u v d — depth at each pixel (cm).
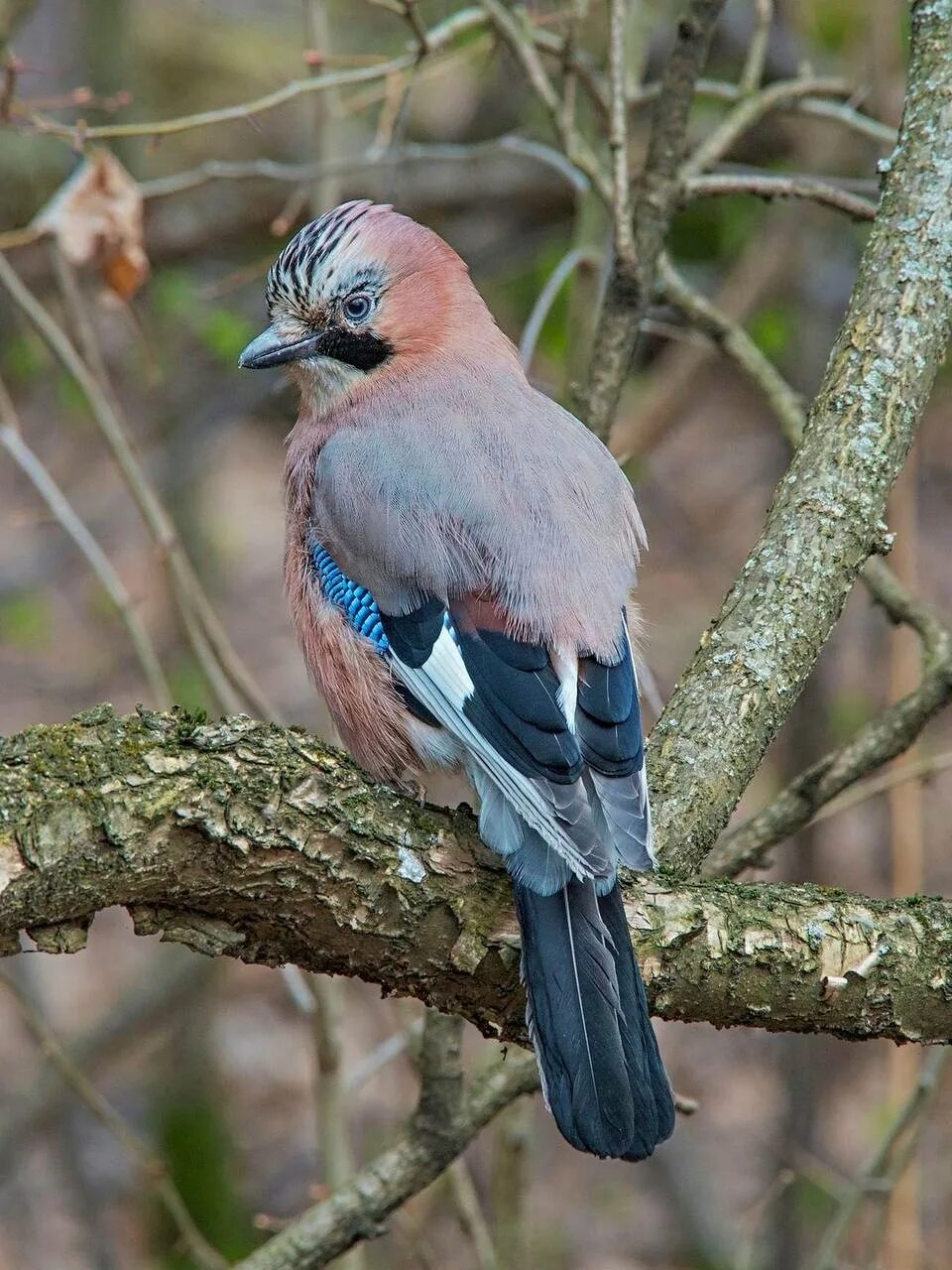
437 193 1565
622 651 678
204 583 1571
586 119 1316
